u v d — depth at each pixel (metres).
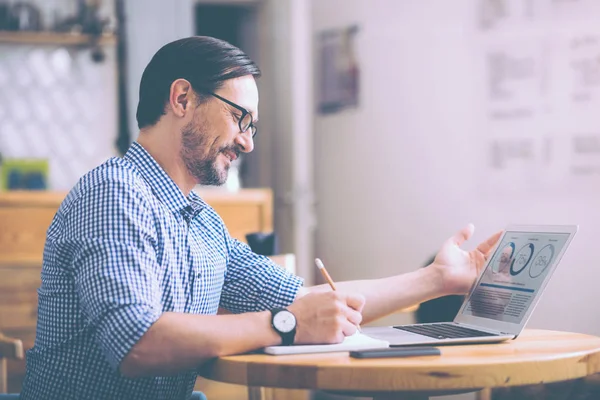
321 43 5.07
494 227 3.96
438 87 4.25
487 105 3.98
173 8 4.81
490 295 1.56
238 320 1.28
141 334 1.22
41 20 4.57
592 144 3.52
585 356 1.26
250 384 1.19
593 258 3.50
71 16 4.62
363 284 1.65
